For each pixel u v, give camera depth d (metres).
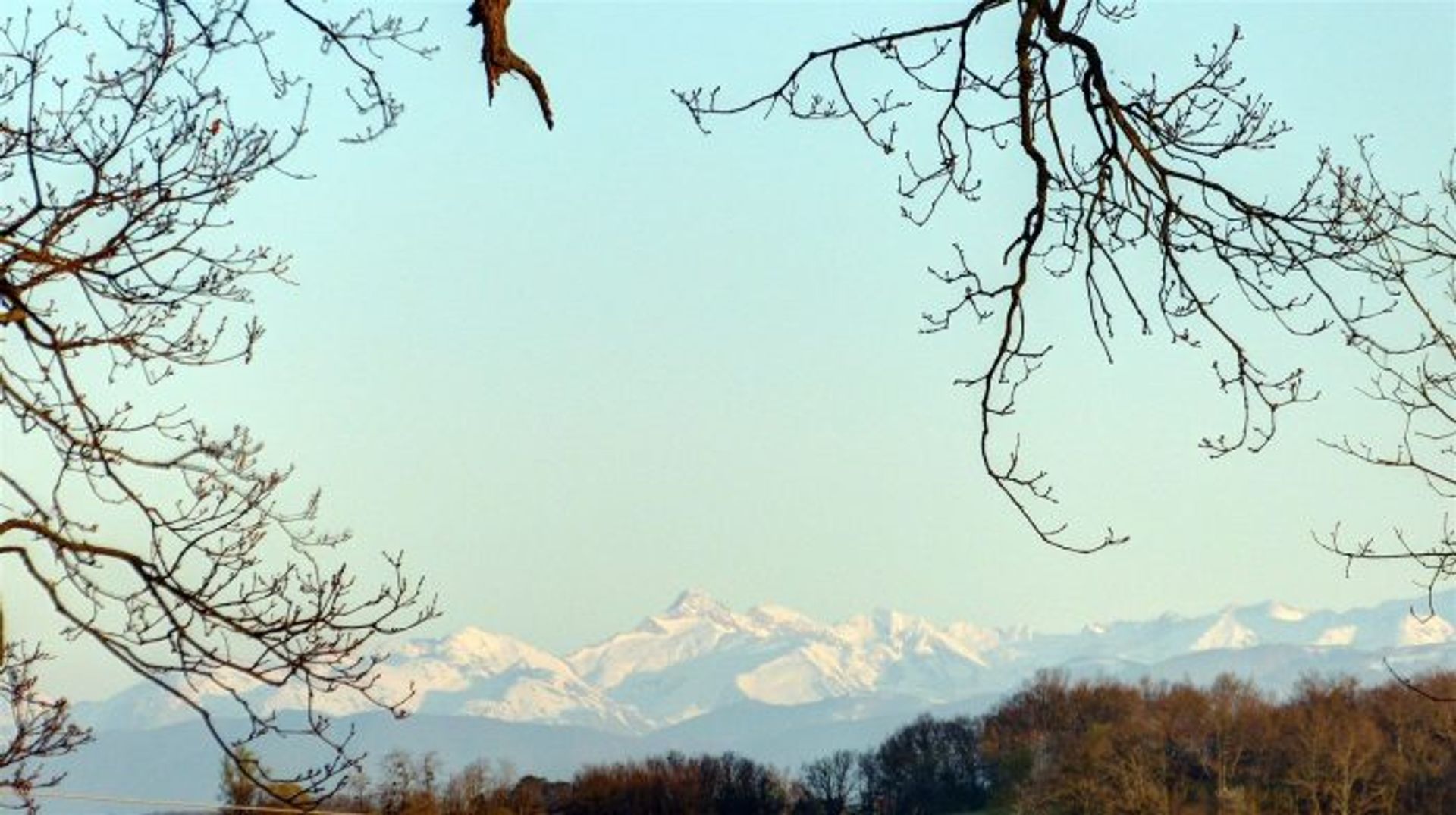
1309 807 181.25
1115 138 20.22
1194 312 20.50
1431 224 23.25
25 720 22.61
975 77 20.69
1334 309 20.59
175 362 19.95
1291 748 189.12
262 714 20.61
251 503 19.84
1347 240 20.45
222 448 19.91
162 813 38.22
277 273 20.34
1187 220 20.28
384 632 19.83
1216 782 194.62
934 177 21.09
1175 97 20.28
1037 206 20.22
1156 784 191.75
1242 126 20.23
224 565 19.52
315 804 20.02
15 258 19.12
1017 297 20.50
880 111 21.14
